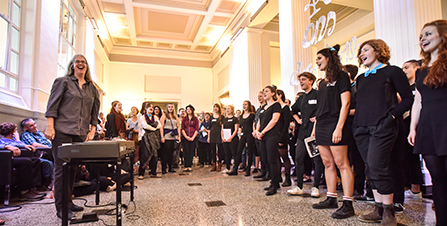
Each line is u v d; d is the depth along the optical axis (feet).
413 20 10.17
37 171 9.69
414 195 8.19
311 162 11.88
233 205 7.62
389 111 5.44
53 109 6.43
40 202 8.49
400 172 6.68
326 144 6.65
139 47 41.96
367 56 5.96
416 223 5.73
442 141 4.21
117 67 41.55
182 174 15.10
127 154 6.69
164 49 43.06
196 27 36.09
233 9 30.89
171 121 15.57
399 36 10.59
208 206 7.54
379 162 5.43
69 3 22.68
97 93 7.78
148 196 8.98
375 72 5.78
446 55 4.12
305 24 20.12
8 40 12.87
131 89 41.73
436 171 4.36
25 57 13.89
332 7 27.25
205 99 44.86
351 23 27.55
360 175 8.66
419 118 4.66
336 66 6.59
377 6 11.60
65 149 5.37
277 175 9.28
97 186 8.03
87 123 7.18
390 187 5.43
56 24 17.19
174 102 43.91
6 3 12.71
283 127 9.91
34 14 14.26
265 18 28.86
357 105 6.03
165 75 43.47
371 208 7.11
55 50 17.01
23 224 6.12
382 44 5.85
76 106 6.81
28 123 12.17
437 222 4.39
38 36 14.46
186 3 30.09
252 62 30.32
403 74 5.40
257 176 13.11
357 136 6.07
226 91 37.81
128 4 28.99
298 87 18.84
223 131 15.42
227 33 36.06
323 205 7.13
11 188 8.96
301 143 9.08
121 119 15.21
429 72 4.33
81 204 7.95
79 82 7.09
